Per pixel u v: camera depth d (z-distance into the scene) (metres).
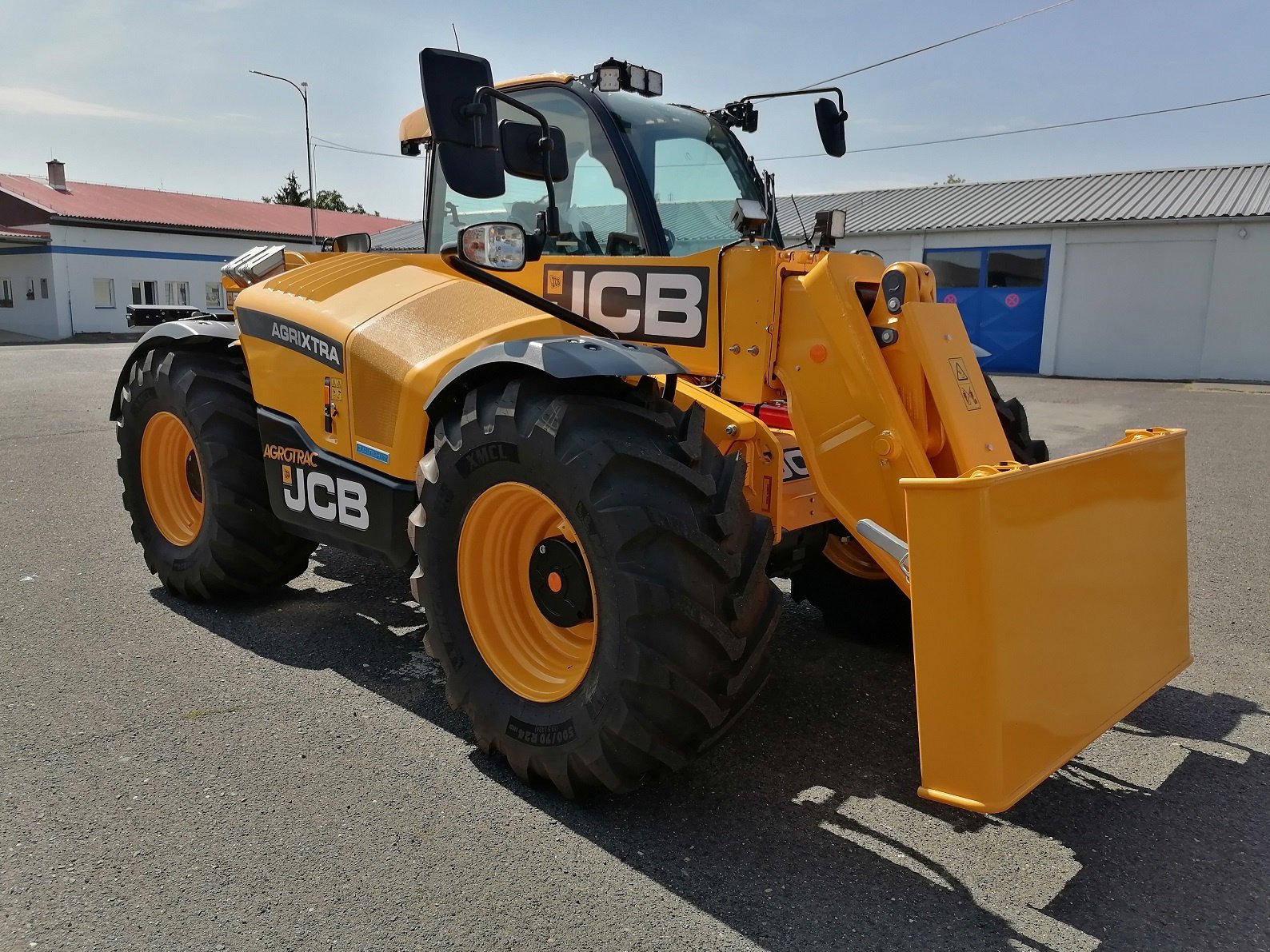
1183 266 17.09
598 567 2.39
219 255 34.19
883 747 2.98
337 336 3.27
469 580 2.78
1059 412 12.16
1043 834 2.50
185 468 4.27
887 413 2.75
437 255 3.63
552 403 2.50
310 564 4.79
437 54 2.65
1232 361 16.98
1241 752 2.97
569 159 3.32
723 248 2.94
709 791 2.70
